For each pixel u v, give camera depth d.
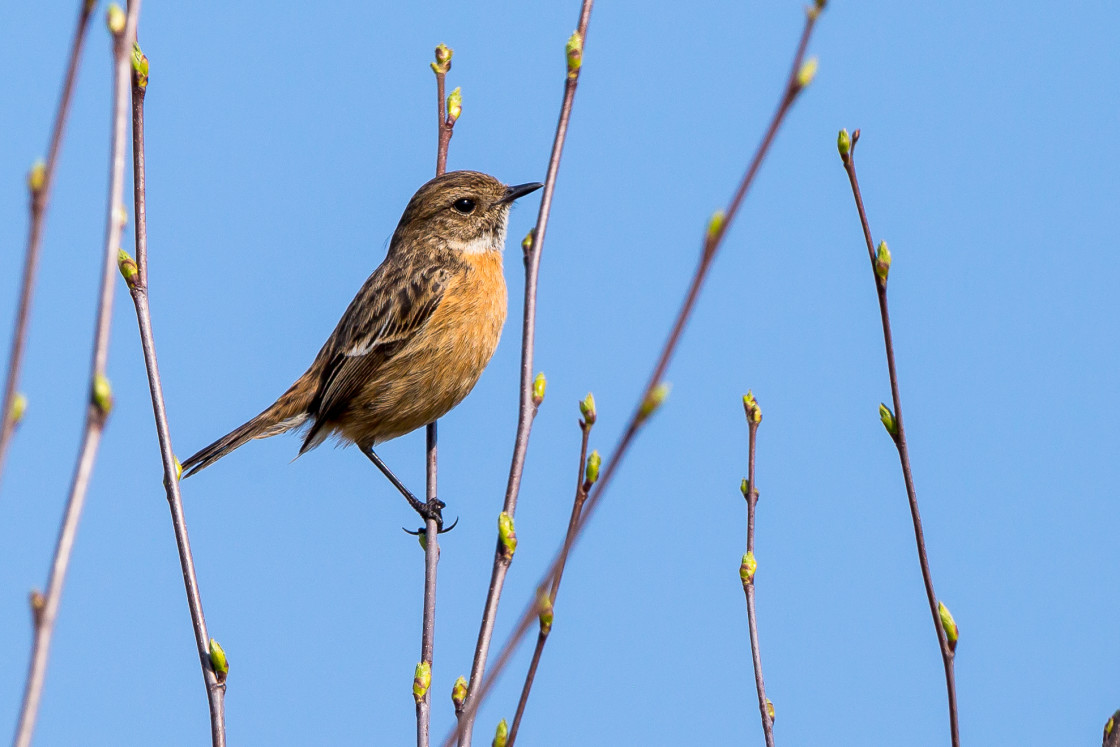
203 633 9.44
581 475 6.93
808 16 4.91
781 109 4.86
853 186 7.50
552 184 9.84
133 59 10.48
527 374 9.28
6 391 4.71
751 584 9.96
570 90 9.95
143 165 10.43
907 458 7.47
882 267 7.43
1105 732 7.41
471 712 5.70
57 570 4.90
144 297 10.24
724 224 4.91
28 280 4.74
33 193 4.74
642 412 5.23
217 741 9.03
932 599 7.39
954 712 7.27
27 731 4.80
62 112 4.78
